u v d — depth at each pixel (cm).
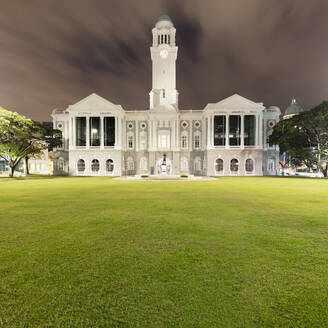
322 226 889
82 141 5803
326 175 4672
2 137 4141
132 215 1076
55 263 558
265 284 459
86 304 398
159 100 6212
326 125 4394
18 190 2181
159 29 6212
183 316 364
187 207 1276
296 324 347
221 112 5441
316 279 482
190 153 5941
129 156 5981
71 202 1458
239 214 1096
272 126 5797
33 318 366
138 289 441
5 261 571
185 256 596
